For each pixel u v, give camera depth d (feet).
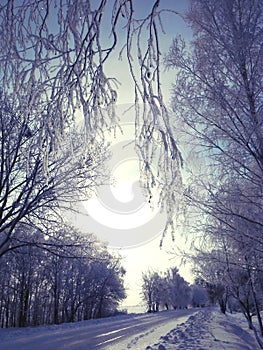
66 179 35.73
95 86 7.54
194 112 18.85
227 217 19.01
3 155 37.09
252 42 17.02
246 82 17.40
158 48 7.17
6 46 7.98
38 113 8.24
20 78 8.18
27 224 43.91
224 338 37.32
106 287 152.25
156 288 261.24
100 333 53.98
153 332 54.95
